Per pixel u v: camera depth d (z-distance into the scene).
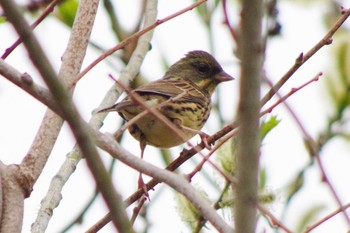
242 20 5.72
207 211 6.81
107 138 6.91
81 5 9.80
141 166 6.95
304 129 7.37
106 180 5.85
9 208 8.30
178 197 9.94
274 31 12.15
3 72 6.62
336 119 11.92
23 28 5.48
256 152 5.84
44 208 9.29
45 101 6.61
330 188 7.12
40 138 8.84
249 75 5.77
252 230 5.80
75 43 9.61
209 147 10.16
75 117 5.73
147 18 12.22
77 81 8.71
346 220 7.01
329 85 12.21
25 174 8.53
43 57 5.57
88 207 11.73
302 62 8.46
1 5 5.40
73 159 9.87
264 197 9.62
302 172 10.98
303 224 10.84
